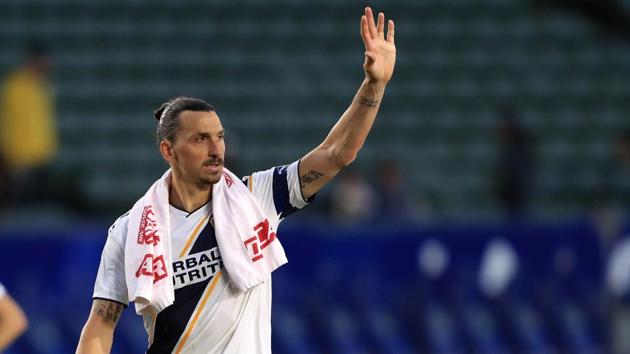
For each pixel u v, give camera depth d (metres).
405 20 66.31
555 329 42.69
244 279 17.55
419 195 57.75
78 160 57.50
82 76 61.75
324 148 18.41
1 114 48.22
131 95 61.00
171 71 62.47
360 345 41.12
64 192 49.03
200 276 17.67
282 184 18.33
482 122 61.81
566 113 63.56
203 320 17.69
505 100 63.44
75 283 38.72
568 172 60.94
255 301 17.92
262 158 58.47
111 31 63.97
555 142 62.38
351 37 65.00
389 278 41.78
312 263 41.03
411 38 65.50
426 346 41.75
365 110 18.16
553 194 59.97
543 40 66.25
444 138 60.94
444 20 66.44
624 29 65.75
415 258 42.00
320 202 52.19
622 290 42.97
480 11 67.12
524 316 42.56
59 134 58.56
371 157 59.22
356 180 47.28
